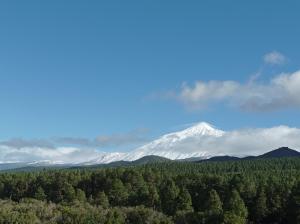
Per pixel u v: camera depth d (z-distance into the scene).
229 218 126.38
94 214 139.25
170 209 160.50
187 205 159.00
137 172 195.62
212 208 149.12
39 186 198.38
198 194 176.12
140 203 172.12
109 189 186.00
